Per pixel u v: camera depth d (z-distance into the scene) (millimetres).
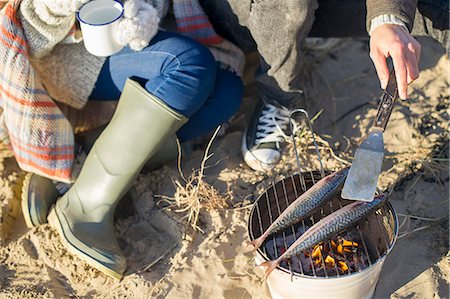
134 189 1652
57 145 1578
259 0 1506
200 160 1713
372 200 1243
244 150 1706
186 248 1531
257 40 1584
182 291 1473
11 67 1485
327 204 1414
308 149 1717
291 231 1388
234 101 1699
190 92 1520
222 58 1706
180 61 1539
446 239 1526
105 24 1443
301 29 1513
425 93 1854
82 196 1544
